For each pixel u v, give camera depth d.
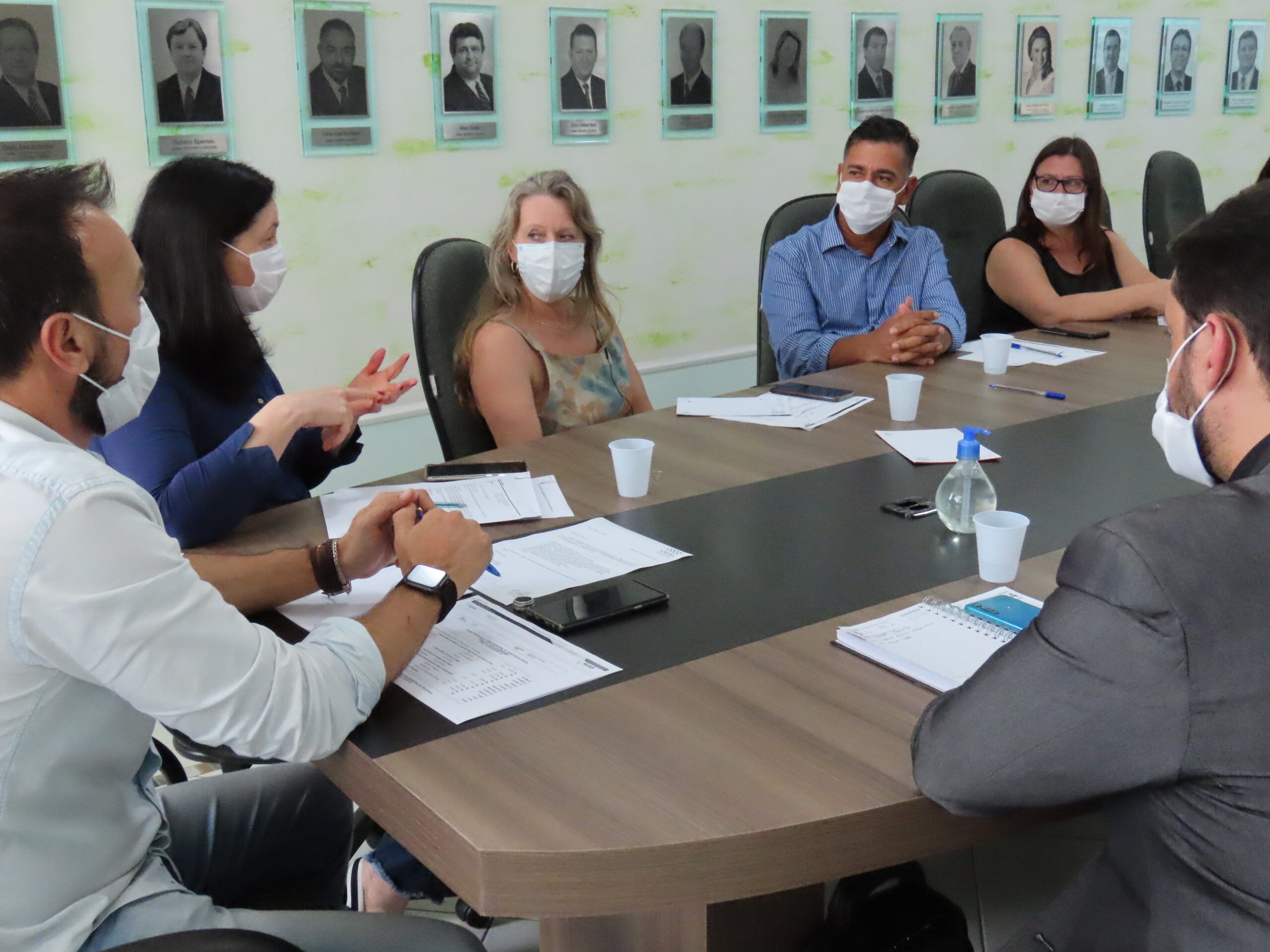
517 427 2.21
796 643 1.24
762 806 0.94
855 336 2.75
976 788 0.85
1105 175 5.59
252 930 1.04
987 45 4.96
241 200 1.73
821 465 1.89
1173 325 0.93
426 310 2.28
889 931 1.27
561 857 0.90
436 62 3.64
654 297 4.36
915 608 1.30
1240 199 0.87
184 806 1.34
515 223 2.28
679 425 2.14
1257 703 0.75
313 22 3.38
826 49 4.54
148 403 1.65
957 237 3.52
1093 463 1.86
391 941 1.12
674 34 4.12
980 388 2.39
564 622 1.28
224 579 1.32
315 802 1.41
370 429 3.79
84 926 0.98
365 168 3.59
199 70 3.22
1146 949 0.84
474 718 1.10
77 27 3.02
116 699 0.99
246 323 1.77
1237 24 5.79
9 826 0.93
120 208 3.18
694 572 1.44
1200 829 0.79
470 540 1.29
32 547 0.89
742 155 4.45
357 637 1.11
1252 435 0.87
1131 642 0.77
